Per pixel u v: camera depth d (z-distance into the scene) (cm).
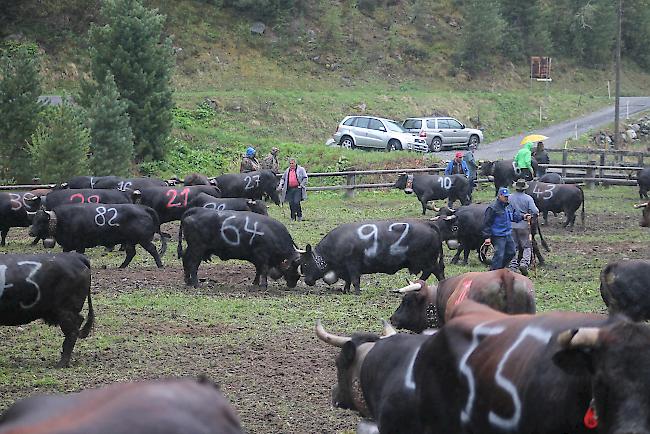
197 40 5994
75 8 5719
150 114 3962
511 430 612
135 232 2091
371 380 760
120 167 3512
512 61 6981
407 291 1208
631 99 6856
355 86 6100
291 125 5172
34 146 3197
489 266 2081
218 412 372
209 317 1627
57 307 1298
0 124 3303
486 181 3853
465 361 650
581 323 598
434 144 4984
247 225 1877
